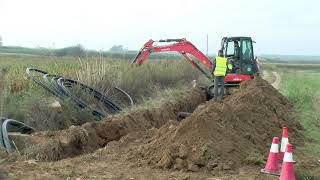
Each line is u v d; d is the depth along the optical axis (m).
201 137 9.87
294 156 11.19
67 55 33.81
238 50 22.50
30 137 12.29
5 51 61.41
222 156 9.56
